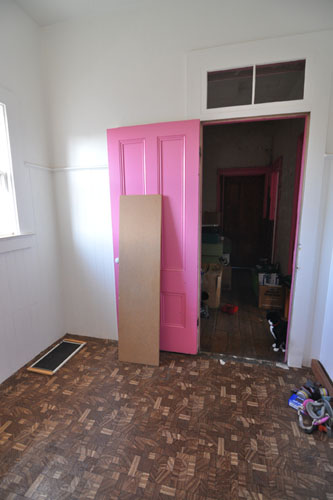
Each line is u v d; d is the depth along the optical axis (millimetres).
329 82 1772
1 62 1937
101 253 2506
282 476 1323
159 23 2020
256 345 2549
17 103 2074
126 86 2174
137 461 1400
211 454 1438
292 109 1854
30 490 1267
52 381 2043
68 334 2777
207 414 1709
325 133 1829
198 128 1973
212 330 2865
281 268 3893
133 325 2248
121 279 2260
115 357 2357
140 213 2178
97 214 2445
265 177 5105
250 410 1742
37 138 2309
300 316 2105
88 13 2119
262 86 1909
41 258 2404
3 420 1675
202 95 1995
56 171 2482
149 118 2168
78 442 1516
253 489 1263
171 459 1410
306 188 1921
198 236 2158
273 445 1491
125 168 2180
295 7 1770
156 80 2102
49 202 2484
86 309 2680
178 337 2355
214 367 2197
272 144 4855
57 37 2258
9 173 2061
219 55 1919
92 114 2293
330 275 2012
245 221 5449
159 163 2094
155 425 1628
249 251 5543
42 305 2439
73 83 2291
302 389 1849
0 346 2008
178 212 2139
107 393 1908
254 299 3795
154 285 2180
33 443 1511
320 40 1745
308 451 1457
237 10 1861
